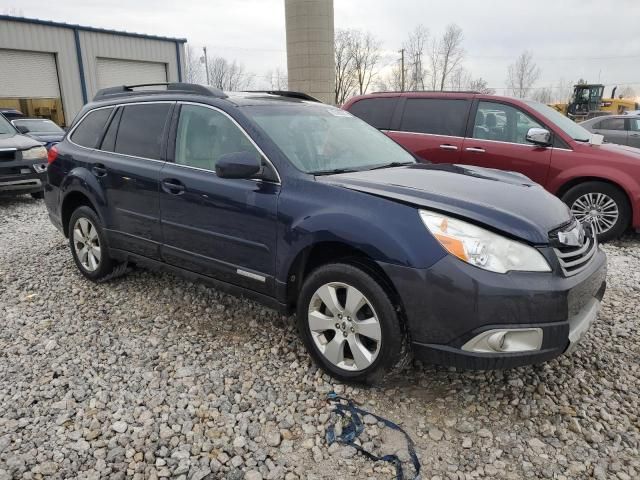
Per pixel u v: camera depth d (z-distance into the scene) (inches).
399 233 109.0
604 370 130.6
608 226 248.5
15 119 594.6
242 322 157.9
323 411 113.7
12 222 302.4
